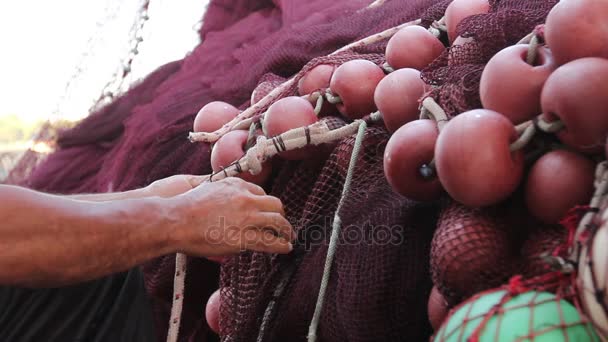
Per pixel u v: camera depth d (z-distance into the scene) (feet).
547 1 3.92
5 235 2.98
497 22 3.64
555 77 2.79
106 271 3.20
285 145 3.82
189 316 4.99
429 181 3.23
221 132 4.38
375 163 3.81
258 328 4.03
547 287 2.56
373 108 4.03
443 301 3.11
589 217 2.51
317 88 4.23
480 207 3.01
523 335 2.39
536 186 2.87
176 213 3.34
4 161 7.30
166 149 5.62
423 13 4.83
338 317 3.65
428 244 3.49
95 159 6.82
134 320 3.92
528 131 2.91
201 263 4.85
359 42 4.71
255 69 5.66
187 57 7.38
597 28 2.84
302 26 6.07
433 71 3.68
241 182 3.59
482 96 3.13
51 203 3.10
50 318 3.85
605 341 2.36
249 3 7.92
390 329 3.43
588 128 2.71
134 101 7.00
